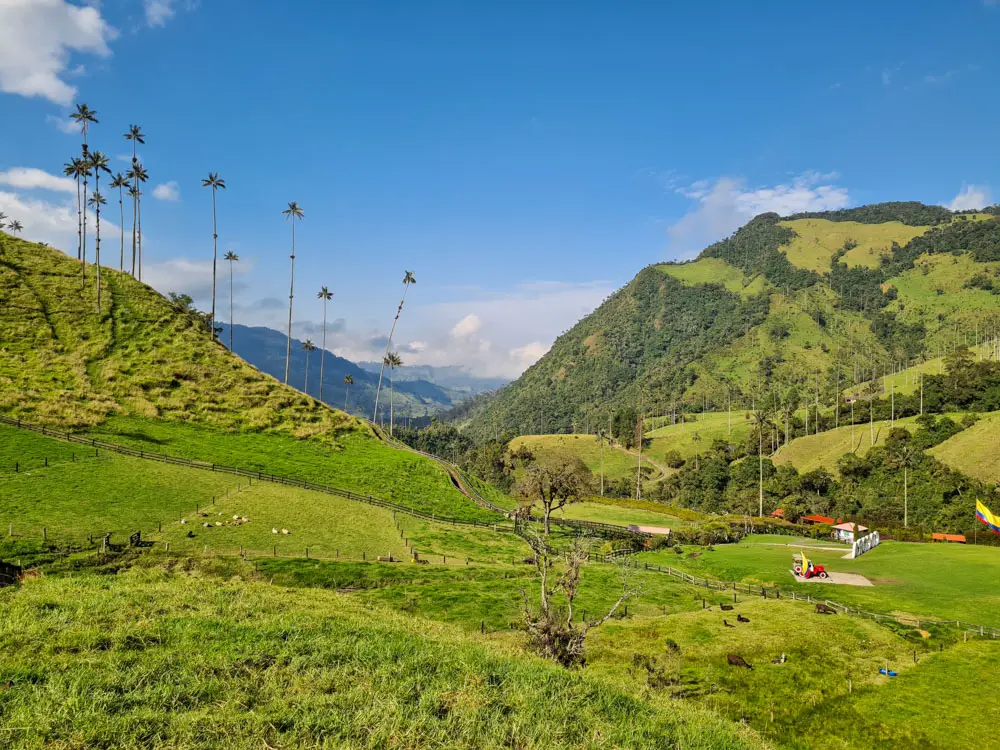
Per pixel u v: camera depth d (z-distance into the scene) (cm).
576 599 5706
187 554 5591
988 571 6925
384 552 6888
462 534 8519
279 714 1187
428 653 1703
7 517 5772
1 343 10231
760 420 18500
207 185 14300
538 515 11244
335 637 1798
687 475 18638
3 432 7881
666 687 3544
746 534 11394
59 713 1096
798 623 5075
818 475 15288
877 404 19288
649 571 7656
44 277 12706
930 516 12312
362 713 1219
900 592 6294
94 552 5259
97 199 13162
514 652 2380
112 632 1611
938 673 4147
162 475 7838
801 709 3547
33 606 1839
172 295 16600
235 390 11700
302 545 6569
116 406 9700
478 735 1191
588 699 1541
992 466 12950
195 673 1380
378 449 11694
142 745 1038
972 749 3134
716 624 5028
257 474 8856
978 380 17250
